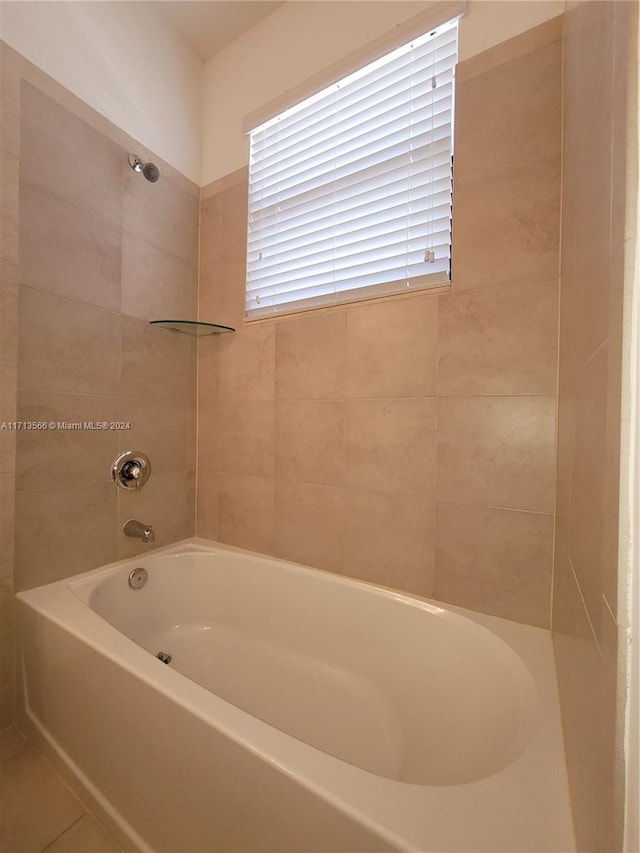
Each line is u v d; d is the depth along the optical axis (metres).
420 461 1.27
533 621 1.11
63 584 1.31
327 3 1.45
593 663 0.44
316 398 1.49
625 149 0.32
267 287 1.63
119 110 1.48
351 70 1.35
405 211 1.30
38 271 1.24
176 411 1.74
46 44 1.25
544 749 0.67
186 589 1.62
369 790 0.58
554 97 1.06
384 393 1.33
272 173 1.62
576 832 0.51
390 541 1.33
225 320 1.75
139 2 1.54
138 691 0.83
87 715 0.97
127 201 1.51
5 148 1.14
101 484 1.45
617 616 0.32
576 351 0.68
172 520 1.74
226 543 1.74
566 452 0.84
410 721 1.09
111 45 1.44
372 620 1.29
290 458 1.56
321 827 0.57
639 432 0.30
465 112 1.18
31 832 0.92
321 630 1.38
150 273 1.61
